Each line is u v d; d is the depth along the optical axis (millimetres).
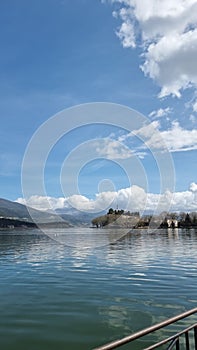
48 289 19484
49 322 12750
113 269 28000
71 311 14336
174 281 21375
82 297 17094
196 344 5242
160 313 13781
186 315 4836
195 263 31547
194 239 78562
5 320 13062
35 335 11297
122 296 17094
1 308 15016
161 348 9742
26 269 29125
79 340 10844
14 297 17375
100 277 23656
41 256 41281
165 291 18141
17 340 10859
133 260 35000
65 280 22641
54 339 10930
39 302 16172
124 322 12648
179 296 16844
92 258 37750
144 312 13961
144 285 20078
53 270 28141
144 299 16328
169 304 15258
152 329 4309
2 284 21359
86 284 20859
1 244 68188
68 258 38188
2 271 27875
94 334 11367
